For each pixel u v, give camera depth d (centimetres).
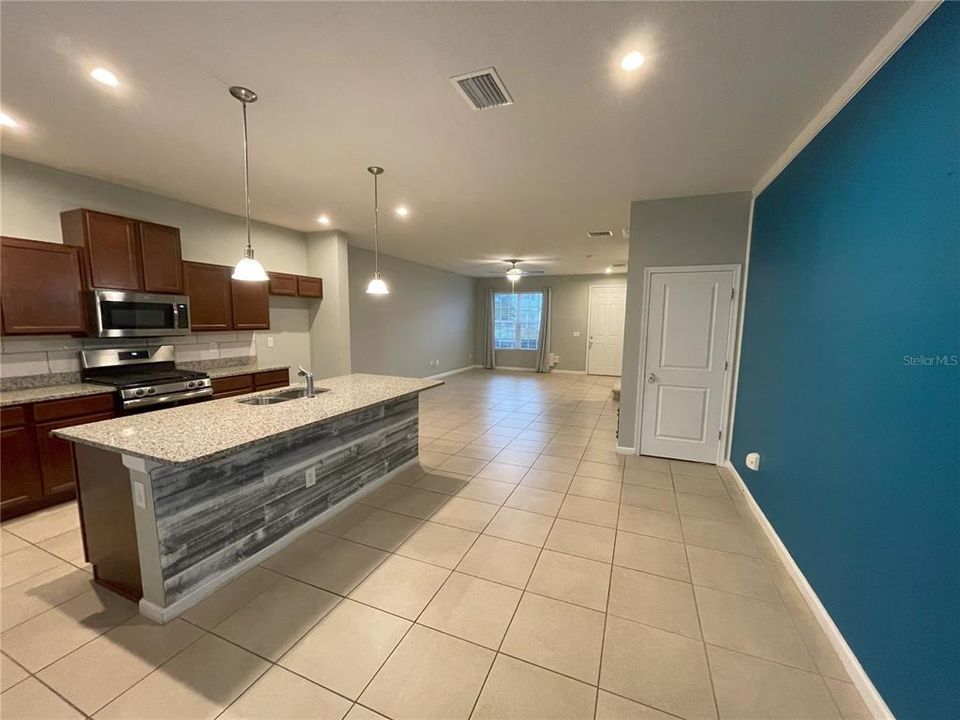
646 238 380
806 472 212
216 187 350
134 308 334
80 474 204
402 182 334
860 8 142
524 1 141
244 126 216
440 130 241
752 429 312
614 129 238
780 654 169
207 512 199
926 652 121
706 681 156
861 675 151
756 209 331
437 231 521
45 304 290
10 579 211
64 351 320
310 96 205
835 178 195
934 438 122
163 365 383
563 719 140
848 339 176
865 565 155
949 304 118
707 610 194
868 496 156
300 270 529
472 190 353
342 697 148
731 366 368
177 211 387
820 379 202
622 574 220
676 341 383
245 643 171
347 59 176
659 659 166
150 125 237
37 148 269
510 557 235
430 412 598
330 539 253
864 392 162
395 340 750
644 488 331
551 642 174
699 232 364
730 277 359
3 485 262
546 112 220
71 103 212
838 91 193
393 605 195
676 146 261
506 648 170
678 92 199
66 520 268
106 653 165
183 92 202
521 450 425
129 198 350
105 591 201
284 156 281
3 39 161
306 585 209
